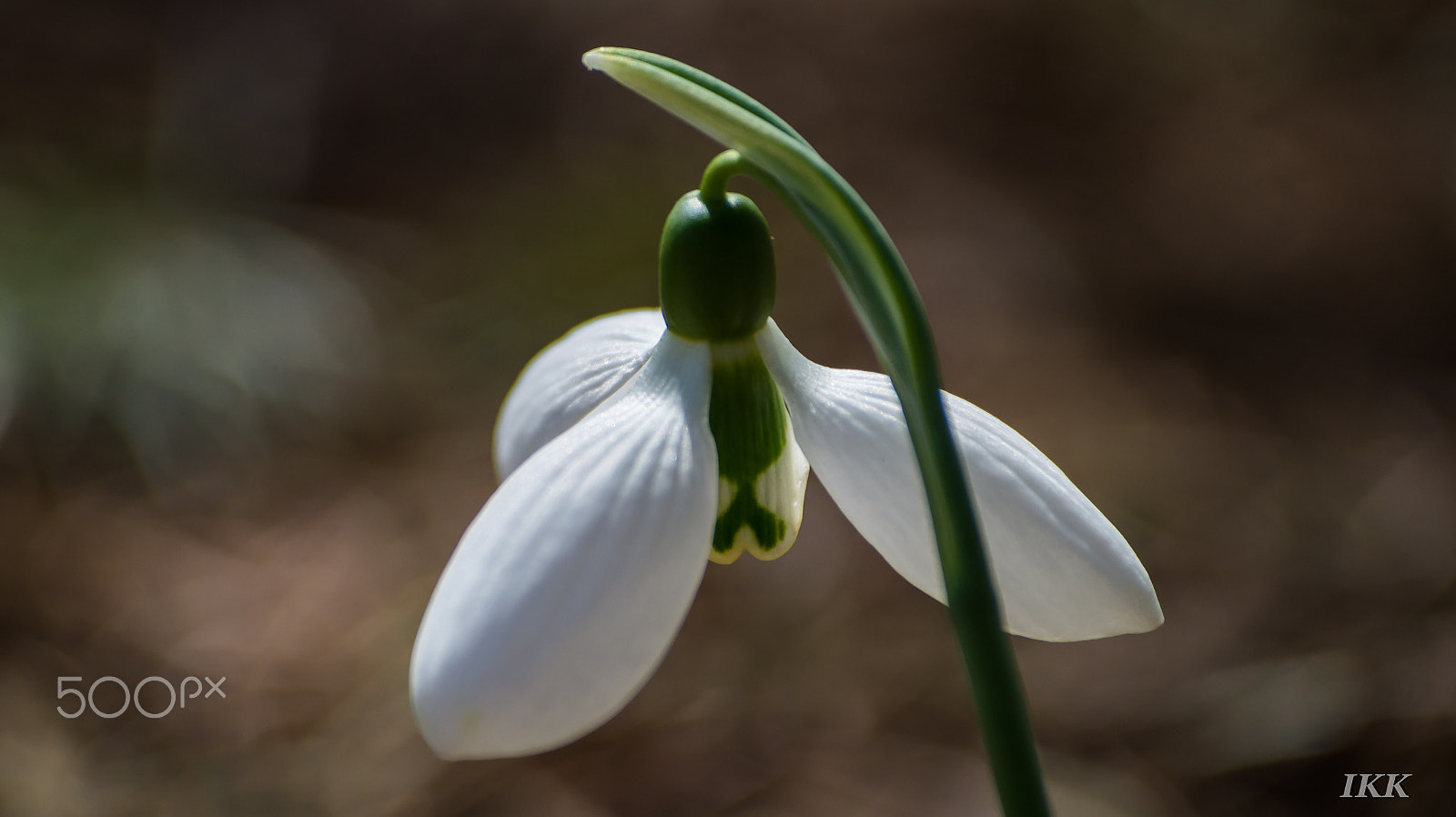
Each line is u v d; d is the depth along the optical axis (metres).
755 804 0.40
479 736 0.17
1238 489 0.57
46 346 0.58
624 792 0.40
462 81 0.93
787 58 1.00
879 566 0.50
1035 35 1.02
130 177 0.77
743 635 0.47
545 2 0.99
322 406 0.61
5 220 0.65
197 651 0.47
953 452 0.16
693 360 0.18
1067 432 0.61
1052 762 0.42
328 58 0.93
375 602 0.49
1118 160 0.91
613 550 0.17
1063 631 0.18
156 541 0.53
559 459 0.18
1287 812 0.39
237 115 0.88
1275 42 1.02
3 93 0.83
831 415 0.18
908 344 0.16
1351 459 0.60
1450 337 0.72
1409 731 0.41
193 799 0.40
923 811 0.40
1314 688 0.43
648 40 1.00
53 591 0.50
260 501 0.56
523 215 0.78
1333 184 0.87
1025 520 0.18
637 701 0.44
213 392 0.59
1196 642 0.47
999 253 0.79
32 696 0.44
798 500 0.19
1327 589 0.49
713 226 0.18
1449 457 0.60
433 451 0.60
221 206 0.76
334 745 0.43
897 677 0.45
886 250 0.17
